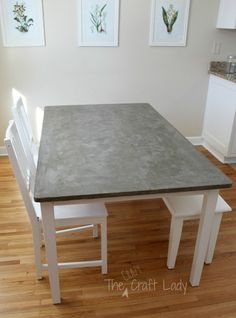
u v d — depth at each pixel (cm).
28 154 187
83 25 307
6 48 303
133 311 165
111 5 303
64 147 171
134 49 327
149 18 316
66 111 235
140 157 160
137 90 346
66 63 320
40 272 180
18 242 212
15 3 288
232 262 198
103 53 323
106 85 338
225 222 236
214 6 322
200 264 172
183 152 167
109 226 230
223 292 177
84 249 207
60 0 293
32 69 316
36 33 302
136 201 260
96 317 161
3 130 336
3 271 188
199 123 376
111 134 190
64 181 137
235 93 297
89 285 179
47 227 141
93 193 129
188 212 170
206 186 137
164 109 361
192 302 170
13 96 324
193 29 329
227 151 320
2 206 251
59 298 167
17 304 167
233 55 347
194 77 351
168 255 189
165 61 338
